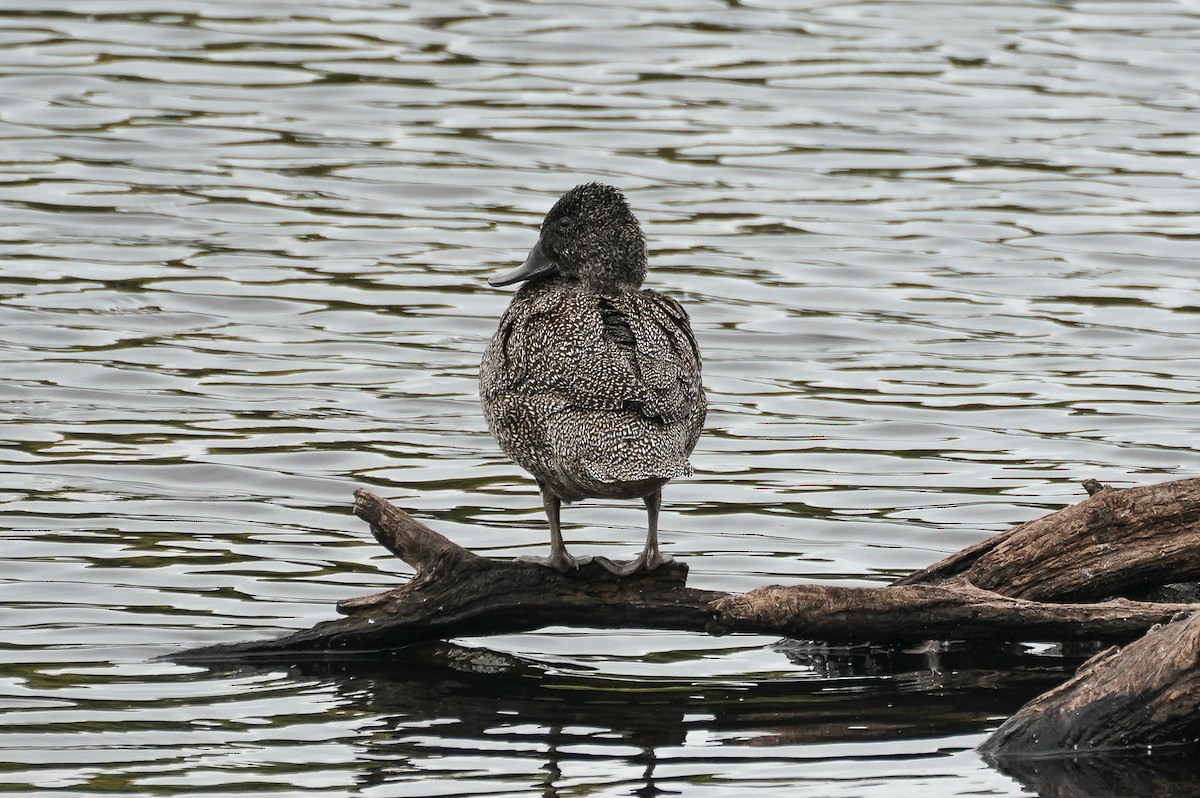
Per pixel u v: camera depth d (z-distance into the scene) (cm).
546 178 2266
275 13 2817
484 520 1404
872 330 1862
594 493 1091
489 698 1107
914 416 1639
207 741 1030
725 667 1167
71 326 1803
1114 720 1024
